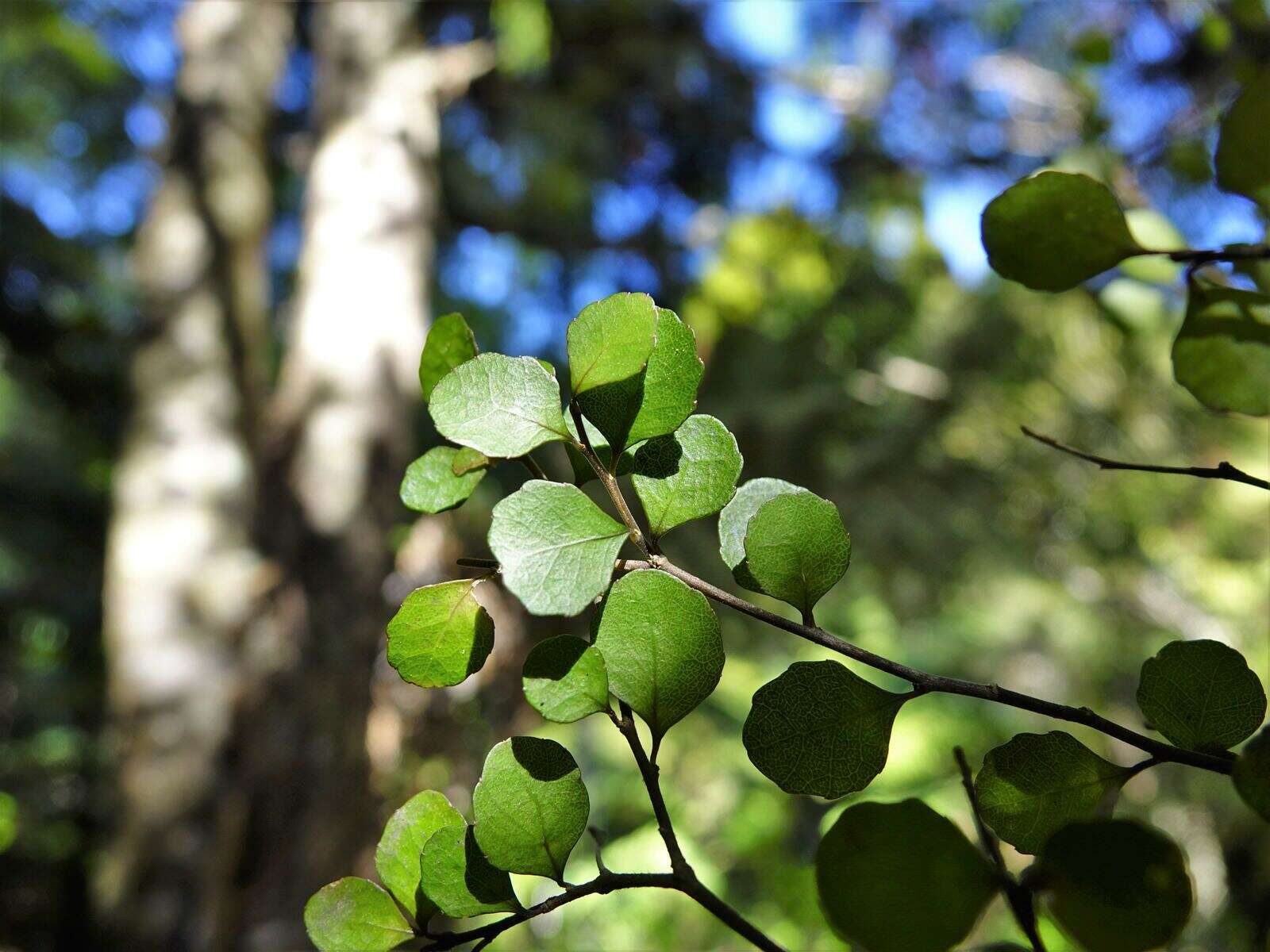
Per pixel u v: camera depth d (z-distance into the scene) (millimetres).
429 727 958
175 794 1032
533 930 894
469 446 143
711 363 1272
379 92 1355
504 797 143
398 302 1268
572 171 1892
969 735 1260
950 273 1288
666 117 1953
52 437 1947
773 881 942
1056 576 1658
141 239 1292
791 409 1221
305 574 1128
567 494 140
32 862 1375
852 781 145
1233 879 1133
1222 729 145
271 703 1055
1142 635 1647
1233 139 155
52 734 1739
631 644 145
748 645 1362
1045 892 119
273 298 2256
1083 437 1254
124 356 1998
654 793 142
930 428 1324
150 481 1165
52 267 2129
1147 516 1530
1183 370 171
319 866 976
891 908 120
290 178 2182
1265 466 1122
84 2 1908
